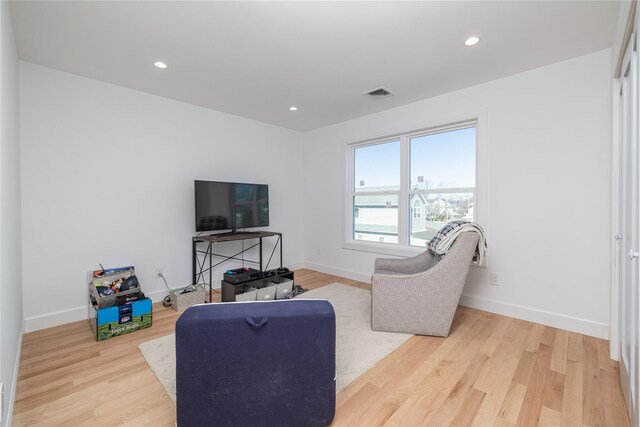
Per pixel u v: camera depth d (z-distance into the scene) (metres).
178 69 2.57
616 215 1.97
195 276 3.41
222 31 2.00
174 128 3.33
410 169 3.68
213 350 1.25
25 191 2.43
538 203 2.58
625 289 1.66
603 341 2.25
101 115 2.82
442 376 1.82
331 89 3.03
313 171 4.70
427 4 1.73
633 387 1.37
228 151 3.85
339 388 1.70
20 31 1.97
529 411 1.51
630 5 1.37
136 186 3.05
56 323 2.58
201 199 3.37
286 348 1.30
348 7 1.76
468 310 2.92
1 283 1.29
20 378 1.79
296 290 3.55
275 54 2.31
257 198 3.96
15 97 2.04
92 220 2.78
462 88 3.01
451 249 2.33
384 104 3.48
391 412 1.51
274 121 4.22
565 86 2.43
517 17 1.85
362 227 4.23
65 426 1.42
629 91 1.57
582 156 2.37
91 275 2.75
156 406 1.56
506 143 2.74
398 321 2.40
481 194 2.89
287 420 1.33
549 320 2.53
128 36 2.05
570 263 2.44
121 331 2.39
